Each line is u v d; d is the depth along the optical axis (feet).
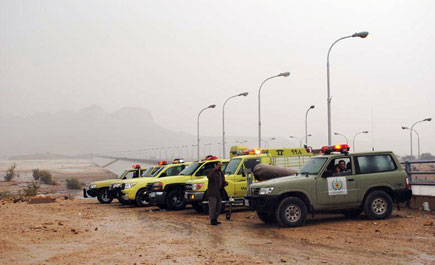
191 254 28.30
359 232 35.17
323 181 39.86
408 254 27.12
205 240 33.86
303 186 39.27
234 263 25.49
